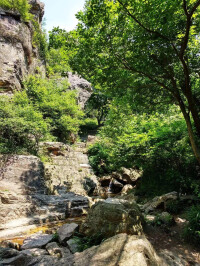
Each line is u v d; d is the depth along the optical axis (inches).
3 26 627.8
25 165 354.3
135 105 293.9
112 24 183.3
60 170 466.0
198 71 232.8
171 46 198.4
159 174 359.3
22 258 136.9
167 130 326.6
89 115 1289.4
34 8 911.0
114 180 546.9
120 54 208.7
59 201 322.0
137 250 123.2
